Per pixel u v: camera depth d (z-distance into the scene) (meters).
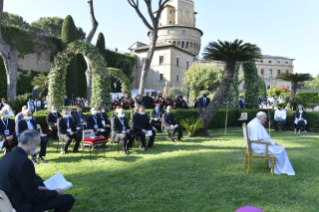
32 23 40.53
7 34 23.25
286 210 3.39
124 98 12.46
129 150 7.52
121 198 3.94
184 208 3.55
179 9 51.06
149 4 14.48
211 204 3.66
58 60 11.26
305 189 4.13
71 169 5.50
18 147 2.75
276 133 10.90
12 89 12.76
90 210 3.54
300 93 20.77
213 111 10.26
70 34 26.78
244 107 16.34
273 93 23.22
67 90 25.86
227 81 10.23
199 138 9.66
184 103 14.17
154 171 5.30
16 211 2.54
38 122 9.21
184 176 4.95
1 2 11.67
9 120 6.54
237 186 4.34
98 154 6.98
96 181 4.71
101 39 32.19
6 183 2.52
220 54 9.88
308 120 11.56
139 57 45.41
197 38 50.94
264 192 4.05
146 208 3.58
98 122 8.29
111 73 19.73
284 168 5.02
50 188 3.04
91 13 17.70
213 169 5.34
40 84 20.09
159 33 49.84
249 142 5.12
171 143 8.60
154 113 10.23
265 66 63.38
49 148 7.77
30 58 25.28
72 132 7.13
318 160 5.97
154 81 44.25
